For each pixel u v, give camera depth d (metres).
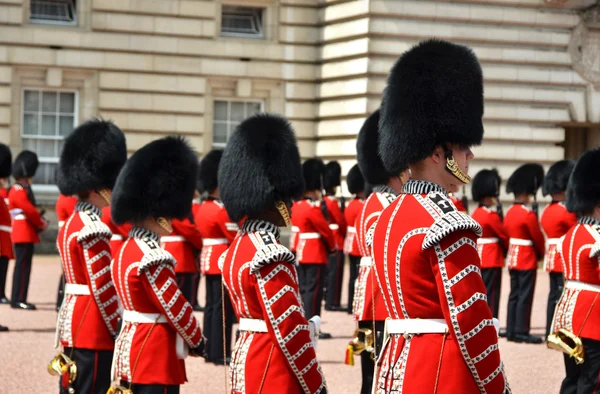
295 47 27.16
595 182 8.66
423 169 5.39
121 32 25.94
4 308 17.38
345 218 17.89
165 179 7.74
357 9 25.27
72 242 8.41
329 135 26.62
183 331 7.33
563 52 26.30
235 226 13.07
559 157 26.53
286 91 27.14
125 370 7.47
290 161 6.80
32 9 25.62
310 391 6.24
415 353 5.14
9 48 25.09
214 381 11.78
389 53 25.22
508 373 12.33
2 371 12.02
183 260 13.38
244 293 6.35
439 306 5.10
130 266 7.42
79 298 8.48
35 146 25.72
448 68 5.39
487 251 15.13
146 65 26.09
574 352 8.39
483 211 15.20
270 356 6.29
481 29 25.52
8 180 19.75
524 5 25.75
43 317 16.34
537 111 26.19
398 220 5.22
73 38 25.53
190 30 26.42
